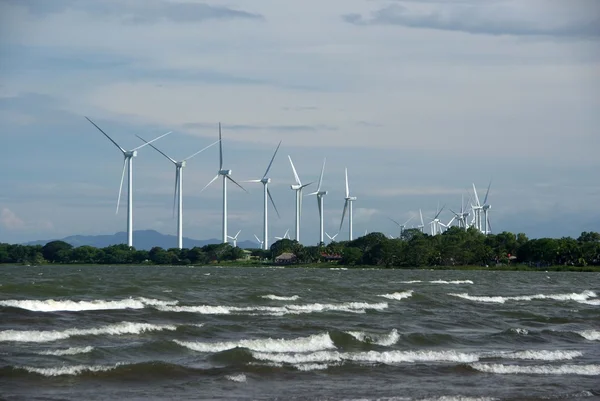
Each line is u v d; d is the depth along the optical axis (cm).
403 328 11400
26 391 6631
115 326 9825
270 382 7394
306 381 7475
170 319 11356
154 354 8444
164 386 7069
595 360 9112
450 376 7888
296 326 10894
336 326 11175
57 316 11019
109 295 15400
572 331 11581
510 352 9425
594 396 7144
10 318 10544
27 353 8062
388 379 7662
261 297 15975
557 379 7875
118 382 7131
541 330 11581
